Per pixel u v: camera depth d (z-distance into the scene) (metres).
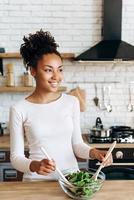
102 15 3.33
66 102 1.61
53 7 3.32
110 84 3.44
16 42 3.35
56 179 1.48
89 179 1.25
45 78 1.48
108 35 3.19
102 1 3.32
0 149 2.83
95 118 3.46
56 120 1.55
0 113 3.40
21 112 1.53
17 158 1.43
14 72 3.36
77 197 1.23
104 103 3.45
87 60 2.91
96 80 3.43
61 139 1.55
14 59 3.34
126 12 3.35
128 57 2.88
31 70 1.56
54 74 1.48
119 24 3.17
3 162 2.84
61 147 1.54
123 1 3.34
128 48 3.04
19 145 1.50
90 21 3.35
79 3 3.33
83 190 1.21
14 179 2.87
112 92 3.45
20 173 2.86
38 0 3.30
